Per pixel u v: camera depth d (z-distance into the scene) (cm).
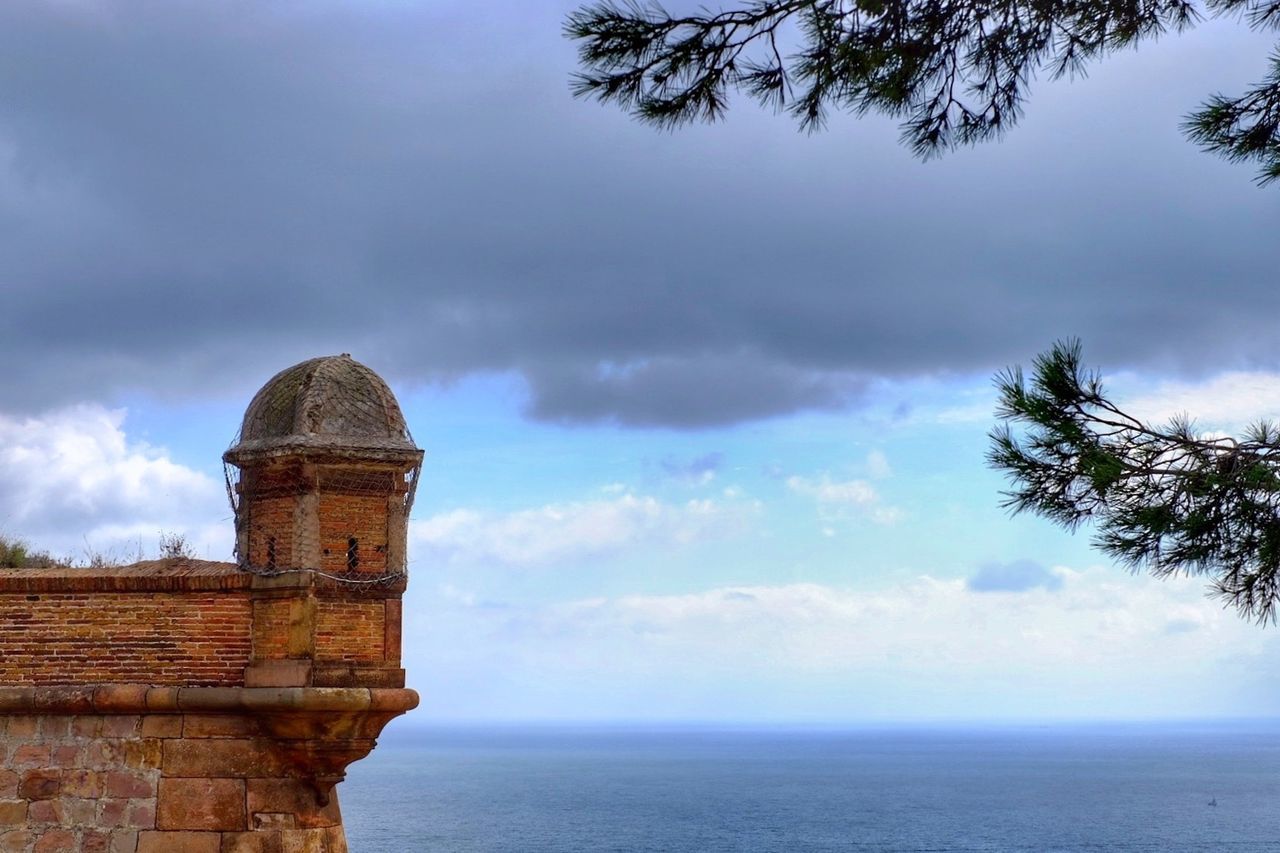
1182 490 1012
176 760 1527
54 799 1527
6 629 1558
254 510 1598
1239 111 1206
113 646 1556
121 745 1534
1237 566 1038
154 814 1517
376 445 1580
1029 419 1048
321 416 1578
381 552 1599
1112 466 997
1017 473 1073
